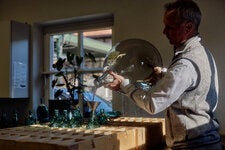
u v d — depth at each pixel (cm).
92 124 189
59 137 145
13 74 350
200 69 138
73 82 322
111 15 337
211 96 144
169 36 148
